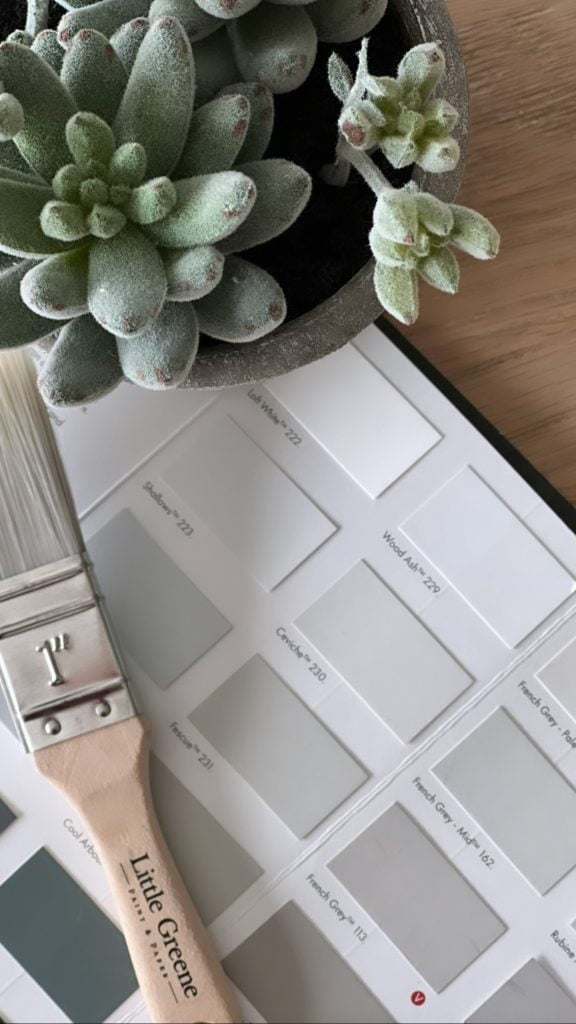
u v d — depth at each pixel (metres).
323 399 0.46
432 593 0.45
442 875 0.44
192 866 0.45
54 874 0.45
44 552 0.42
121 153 0.28
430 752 0.45
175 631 0.45
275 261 0.37
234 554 0.46
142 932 0.42
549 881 0.44
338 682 0.45
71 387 0.30
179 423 0.46
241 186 0.27
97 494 0.46
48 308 0.27
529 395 0.46
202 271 0.28
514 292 0.46
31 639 0.42
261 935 0.44
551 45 0.46
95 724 0.42
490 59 0.46
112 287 0.28
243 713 0.45
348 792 0.45
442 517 0.45
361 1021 0.44
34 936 0.45
